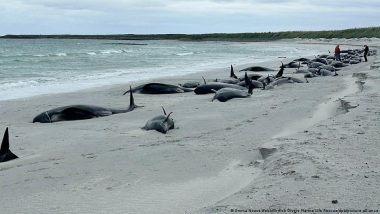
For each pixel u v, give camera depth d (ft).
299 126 42.68
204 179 27.50
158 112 54.29
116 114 54.24
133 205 23.21
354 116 40.42
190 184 26.58
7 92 77.20
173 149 34.65
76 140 40.14
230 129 42.39
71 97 71.05
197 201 23.71
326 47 329.93
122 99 68.64
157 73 118.93
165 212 22.18
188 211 22.22
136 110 56.85
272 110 52.01
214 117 49.11
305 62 141.18
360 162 26.09
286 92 69.21
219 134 40.19
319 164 25.88
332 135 33.53
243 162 30.89
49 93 76.38
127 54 240.73
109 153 34.19
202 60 187.01
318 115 47.80
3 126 47.91
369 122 37.60
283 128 41.98
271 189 22.57
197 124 45.55
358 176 23.43
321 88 72.54
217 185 26.35
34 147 37.99
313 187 22.02
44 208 22.93
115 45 478.59
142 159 32.01
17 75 108.17
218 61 179.01
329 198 20.36
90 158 32.91
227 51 295.28
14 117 54.34
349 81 81.41
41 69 129.08
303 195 20.99
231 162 31.01
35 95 73.61
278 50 304.30
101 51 288.30
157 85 76.33
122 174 28.50
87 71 124.47
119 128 45.27
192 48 366.63
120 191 25.34
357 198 20.20
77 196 24.59
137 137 40.45
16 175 28.99
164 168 29.76
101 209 22.70
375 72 84.38
